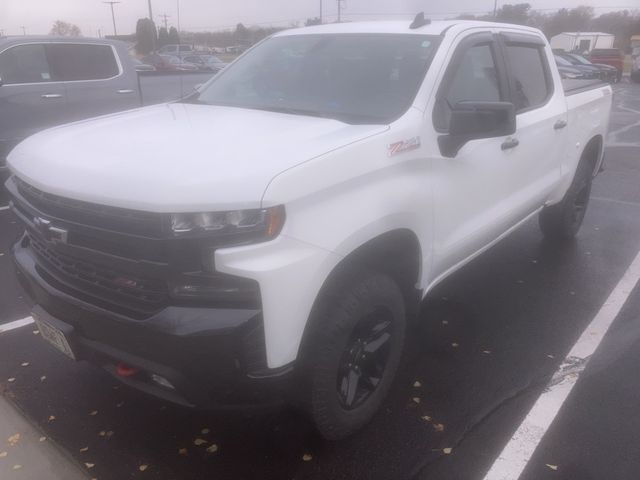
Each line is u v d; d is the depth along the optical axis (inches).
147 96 357.4
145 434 124.7
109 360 108.0
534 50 188.1
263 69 160.6
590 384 145.3
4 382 141.1
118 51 331.6
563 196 216.1
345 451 121.3
